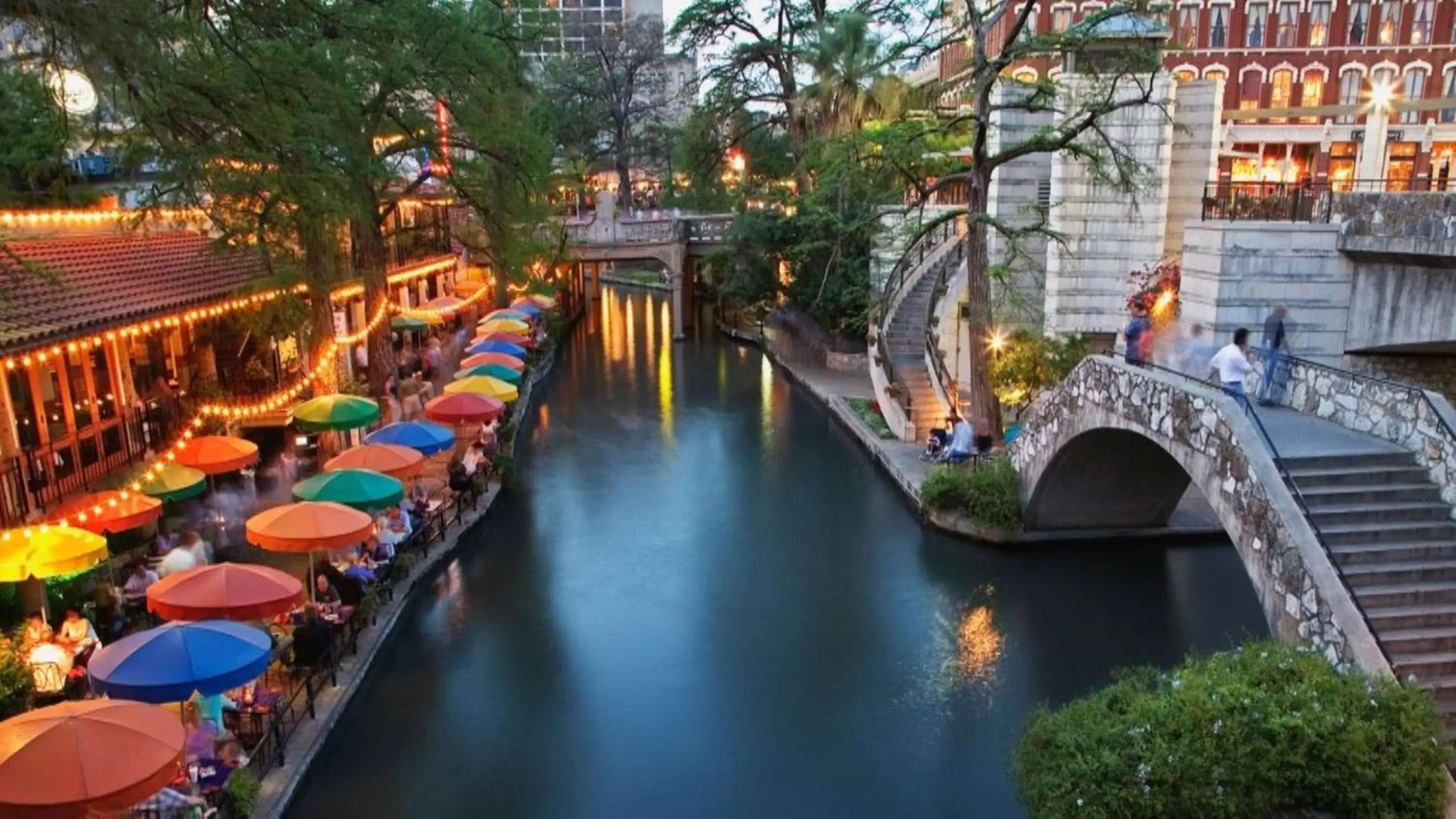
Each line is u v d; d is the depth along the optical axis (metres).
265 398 21.59
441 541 18.70
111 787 7.47
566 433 28.89
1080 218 23.61
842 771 11.76
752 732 12.62
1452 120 37.09
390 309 27.72
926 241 33.44
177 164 12.96
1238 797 8.25
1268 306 18.22
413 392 28.08
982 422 21.38
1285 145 38.25
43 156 17.16
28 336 12.38
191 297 17.20
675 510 21.59
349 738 12.42
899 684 13.80
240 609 10.84
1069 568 17.62
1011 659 14.41
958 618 15.81
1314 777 8.32
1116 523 18.77
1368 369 18.06
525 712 13.07
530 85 31.00
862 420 28.12
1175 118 23.23
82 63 10.69
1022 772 9.28
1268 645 9.97
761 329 45.53
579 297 60.72
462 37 22.12
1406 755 8.45
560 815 10.91
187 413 18.83
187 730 10.51
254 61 13.62
